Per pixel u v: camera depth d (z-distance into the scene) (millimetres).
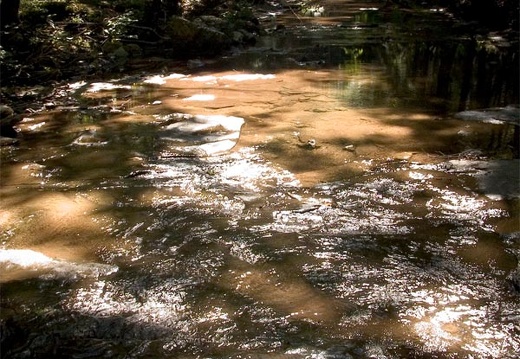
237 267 2631
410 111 5238
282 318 2262
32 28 7957
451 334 2158
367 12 14789
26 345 2127
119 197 3406
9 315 2293
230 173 3756
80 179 3709
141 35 9383
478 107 5387
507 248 2781
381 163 3914
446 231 2951
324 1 17438
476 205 3244
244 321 2246
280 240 2861
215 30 8844
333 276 2547
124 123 4953
